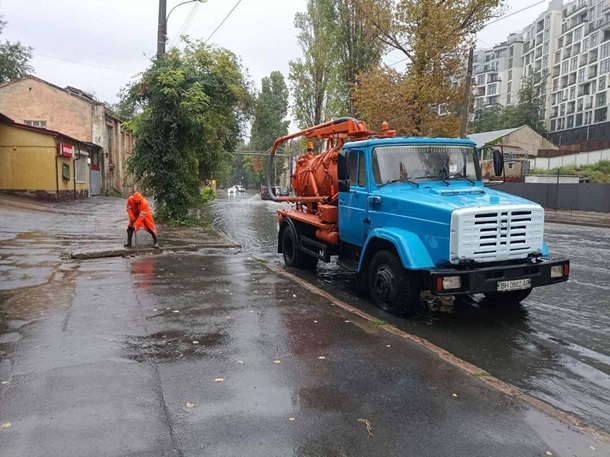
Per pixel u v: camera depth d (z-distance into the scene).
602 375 4.73
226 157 25.00
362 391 3.83
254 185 123.94
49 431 3.12
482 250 5.85
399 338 5.09
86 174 31.50
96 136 33.75
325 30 34.16
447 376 4.12
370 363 4.39
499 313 6.86
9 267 8.80
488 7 23.50
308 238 9.86
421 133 25.45
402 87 24.48
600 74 79.69
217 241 13.15
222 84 18.94
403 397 3.73
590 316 6.74
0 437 3.04
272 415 3.42
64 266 8.97
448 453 2.99
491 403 3.64
